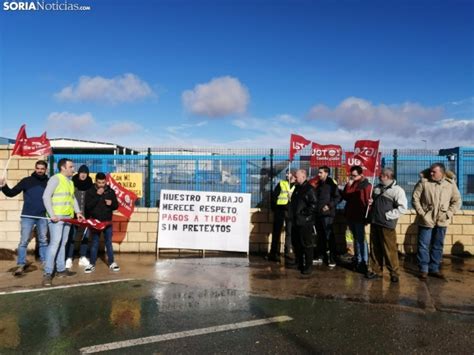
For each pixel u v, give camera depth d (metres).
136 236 9.03
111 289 6.13
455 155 9.15
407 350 4.06
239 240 8.77
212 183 9.30
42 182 7.12
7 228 8.68
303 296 5.82
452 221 8.78
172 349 4.05
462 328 4.64
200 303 5.48
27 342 4.22
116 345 4.14
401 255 8.76
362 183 7.46
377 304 5.47
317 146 8.98
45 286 6.29
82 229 8.81
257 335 4.40
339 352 4.00
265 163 9.29
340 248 8.95
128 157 9.30
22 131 7.34
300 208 7.04
